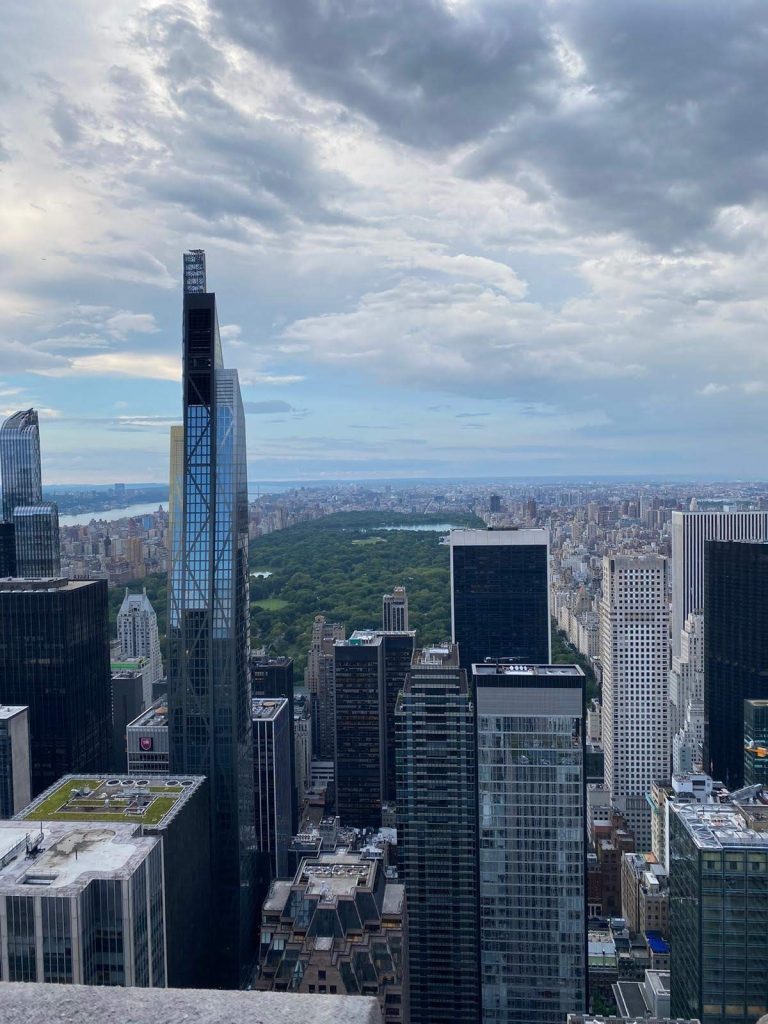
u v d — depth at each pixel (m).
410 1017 171.25
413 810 176.25
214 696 195.88
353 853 148.75
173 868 126.12
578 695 164.00
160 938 111.06
